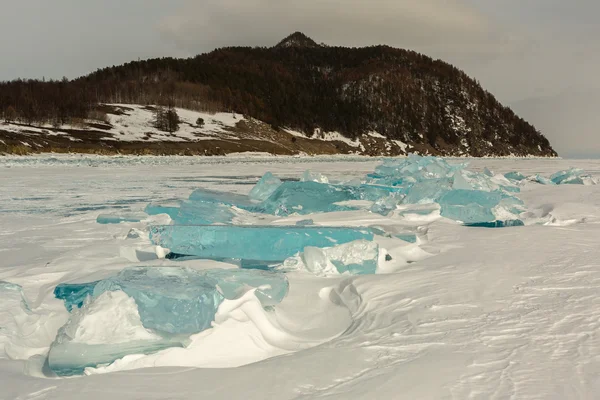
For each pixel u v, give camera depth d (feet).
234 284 15.28
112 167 119.03
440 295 15.24
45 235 30.78
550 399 8.30
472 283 16.31
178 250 23.13
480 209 33.09
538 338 11.05
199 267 20.38
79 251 24.30
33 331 13.83
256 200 42.65
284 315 15.24
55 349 11.71
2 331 13.14
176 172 103.76
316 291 17.79
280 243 22.38
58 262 22.11
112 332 12.24
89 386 9.78
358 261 20.10
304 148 329.52
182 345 12.16
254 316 13.47
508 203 38.96
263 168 128.88
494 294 14.92
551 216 33.73
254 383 9.73
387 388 9.12
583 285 15.30
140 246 24.98
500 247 22.58
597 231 26.89
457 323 12.57
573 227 28.68
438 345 11.11
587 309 12.91
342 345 11.78
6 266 22.61
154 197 54.49
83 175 89.40
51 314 14.80
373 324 13.50
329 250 20.65
